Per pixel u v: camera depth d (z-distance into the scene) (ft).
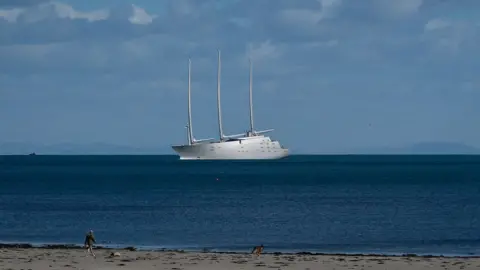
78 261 198.70
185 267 188.44
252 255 225.15
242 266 191.93
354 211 485.15
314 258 215.72
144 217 436.76
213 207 515.09
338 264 199.00
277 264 197.36
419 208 509.35
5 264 189.47
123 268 184.44
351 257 221.25
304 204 545.03
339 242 316.19
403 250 284.82
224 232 356.59
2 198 610.24
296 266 193.26
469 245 305.73
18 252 225.15
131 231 359.46
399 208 509.35
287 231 363.35
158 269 184.03
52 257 208.95
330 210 491.72
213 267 189.26
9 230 363.35
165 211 480.64
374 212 477.36
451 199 598.34
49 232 354.13
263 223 403.75
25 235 341.21
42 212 472.03
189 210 489.67
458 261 210.38
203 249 279.49
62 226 384.06
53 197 623.77
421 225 395.34
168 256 215.31
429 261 209.36
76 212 472.03
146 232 354.95
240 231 361.71
